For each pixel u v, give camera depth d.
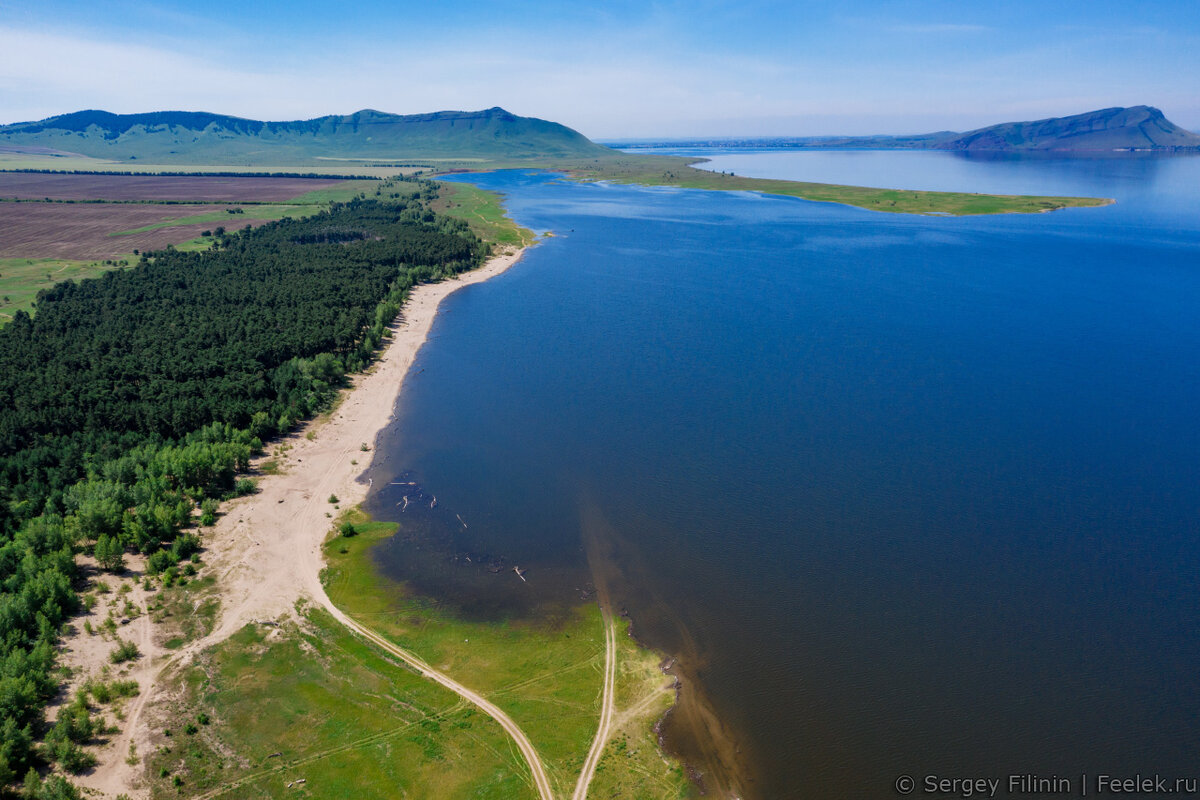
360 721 63.66
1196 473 102.69
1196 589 79.38
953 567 83.94
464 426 125.19
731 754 60.72
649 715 64.50
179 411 115.00
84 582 81.75
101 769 58.41
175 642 72.94
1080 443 112.25
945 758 60.16
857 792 57.47
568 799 56.38
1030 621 75.12
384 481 107.06
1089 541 88.00
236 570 85.00
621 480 105.62
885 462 108.12
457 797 56.59
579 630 75.56
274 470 109.62
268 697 66.19
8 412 113.31
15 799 54.16
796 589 81.00
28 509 91.75
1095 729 62.59
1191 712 64.06
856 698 66.12
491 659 71.50
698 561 86.50
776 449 113.19
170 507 93.31
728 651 72.12
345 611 78.56
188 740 61.47
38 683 64.62
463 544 91.25
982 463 106.94
